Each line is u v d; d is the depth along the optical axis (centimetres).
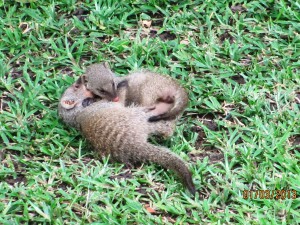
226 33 1348
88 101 1174
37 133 1166
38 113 1205
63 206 1027
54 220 1004
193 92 1230
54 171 1084
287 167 1073
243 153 1103
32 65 1291
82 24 1366
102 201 1034
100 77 1175
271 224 987
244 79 1258
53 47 1316
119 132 1091
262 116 1180
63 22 1365
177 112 1129
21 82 1252
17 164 1112
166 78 1170
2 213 1016
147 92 1152
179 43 1323
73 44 1321
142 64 1294
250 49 1314
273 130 1147
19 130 1161
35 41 1330
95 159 1112
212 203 1030
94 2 1394
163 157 1067
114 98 1163
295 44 1316
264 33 1342
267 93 1224
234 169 1089
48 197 1037
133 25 1367
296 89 1227
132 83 1176
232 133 1143
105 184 1059
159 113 1117
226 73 1264
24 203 1030
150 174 1070
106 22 1360
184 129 1166
